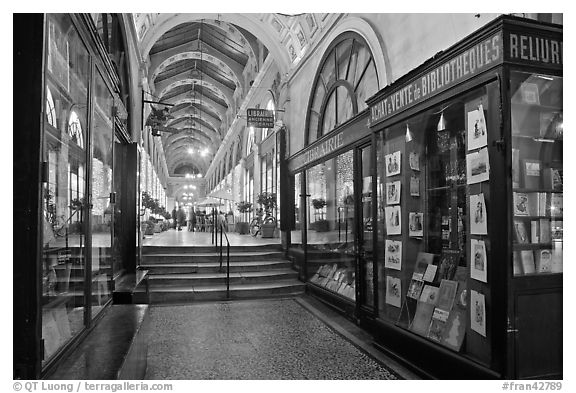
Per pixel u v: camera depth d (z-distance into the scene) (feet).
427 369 12.46
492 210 10.27
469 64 10.93
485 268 10.71
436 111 13.04
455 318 12.03
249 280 27.94
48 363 7.44
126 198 21.88
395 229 15.56
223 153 96.58
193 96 86.43
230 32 51.90
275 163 43.42
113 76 14.70
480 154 11.05
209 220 70.23
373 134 16.56
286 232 33.37
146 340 13.43
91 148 11.01
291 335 17.40
